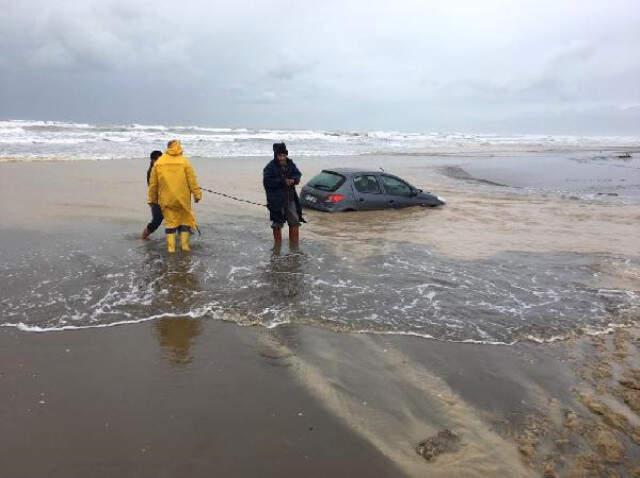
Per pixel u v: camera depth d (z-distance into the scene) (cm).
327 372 426
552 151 5088
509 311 564
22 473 298
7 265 651
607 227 1080
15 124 4522
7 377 396
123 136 3866
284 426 353
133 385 395
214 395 386
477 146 5834
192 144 3722
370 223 1042
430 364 443
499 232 989
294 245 819
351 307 559
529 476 309
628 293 634
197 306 544
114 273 636
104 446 324
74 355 436
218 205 1192
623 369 443
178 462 313
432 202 1274
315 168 2250
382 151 4003
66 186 1377
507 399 393
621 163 3459
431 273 691
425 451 331
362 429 353
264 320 518
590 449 335
